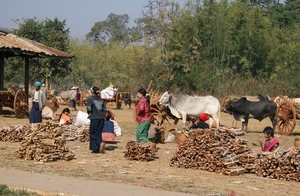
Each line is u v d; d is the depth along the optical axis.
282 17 63.75
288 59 46.97
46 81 49.59
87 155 12.80
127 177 9.97
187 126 15.52
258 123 25.92
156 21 47.72
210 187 9.22
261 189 9.27
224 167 10.70
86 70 62.66
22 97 23.06
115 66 59.81
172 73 46.25
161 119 18.03
